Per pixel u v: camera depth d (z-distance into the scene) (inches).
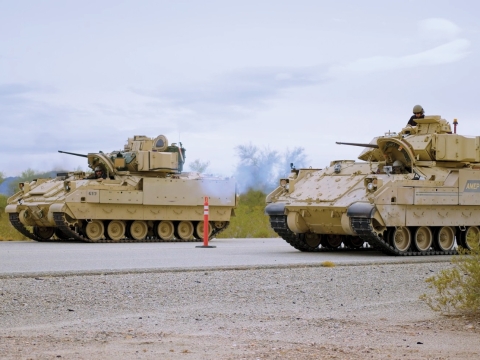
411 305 573.3
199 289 619.8
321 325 488.7
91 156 1476.4
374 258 958.4
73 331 458.3
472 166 1114.7
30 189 1515.7
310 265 820.0
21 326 473.4
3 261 849.5
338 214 1047.0
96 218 1381.6
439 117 1120.2
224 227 1545.3
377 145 1093.8
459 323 504.1
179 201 1456.7
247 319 506.6
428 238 1062.4
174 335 451.2
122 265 802.2
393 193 1001.5
